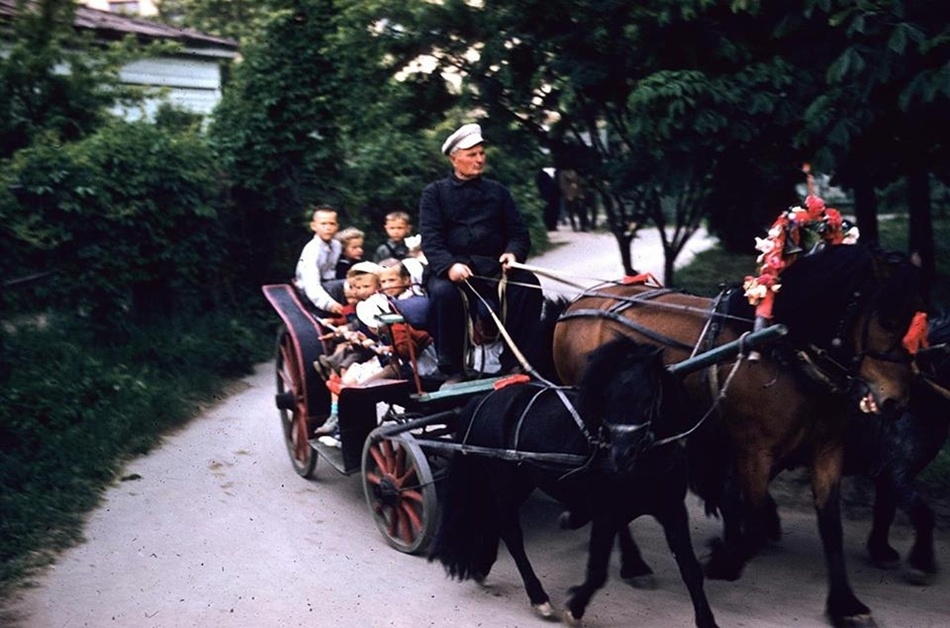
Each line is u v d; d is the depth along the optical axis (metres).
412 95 11.01
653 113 7.74
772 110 7.42
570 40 9.35
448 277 6.96
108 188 10.63
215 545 6.95
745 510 5.79
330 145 13.49
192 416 10.07
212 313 12.22
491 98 10.58
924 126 7.49
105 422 8.98
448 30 10.36
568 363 6.79
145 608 5.97
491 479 6.02
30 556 6.70
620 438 4.93
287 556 6.76
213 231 12.16
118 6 28.20
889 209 19.44
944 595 5.95
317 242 8.76
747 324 5.70
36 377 8.97
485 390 6.73
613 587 6.18
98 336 10.49
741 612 5.74
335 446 7.85
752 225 11.71
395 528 6.99
